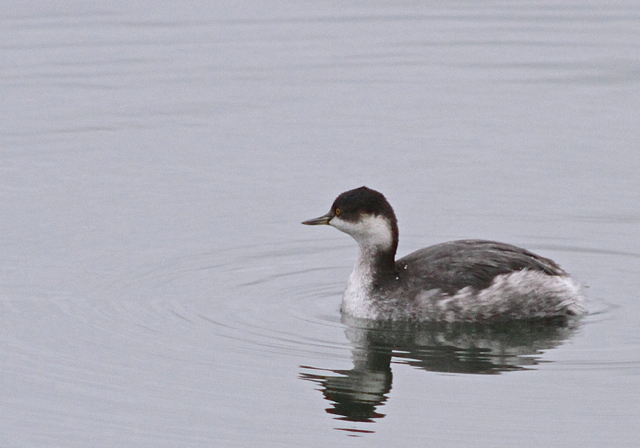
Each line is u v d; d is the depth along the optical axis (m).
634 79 23.55
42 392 12.53
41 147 20.83
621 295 15.21
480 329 14.30
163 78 24.08
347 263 16.64
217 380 12.77
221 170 19.95
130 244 17.09
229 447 11.34
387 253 14.60
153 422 11.85
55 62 24.67
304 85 23.78
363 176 19.56
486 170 19.67
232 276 16.08
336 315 14.80
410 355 13.42
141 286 15.62
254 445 11.38
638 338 13.80
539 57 25.19
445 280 14.38
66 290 15.45
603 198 18.47
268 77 24.20
